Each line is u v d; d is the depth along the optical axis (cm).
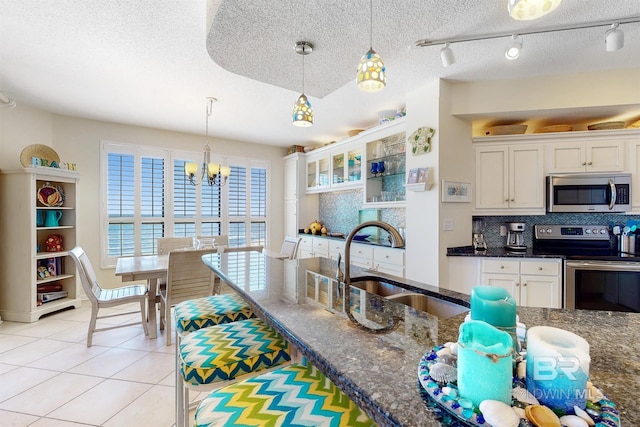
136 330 302
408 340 77
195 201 489
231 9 149
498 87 294
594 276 267
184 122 423
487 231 345
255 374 113
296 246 361
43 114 376
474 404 48
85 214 404
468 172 314
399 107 362
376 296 118
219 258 214
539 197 307
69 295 368
